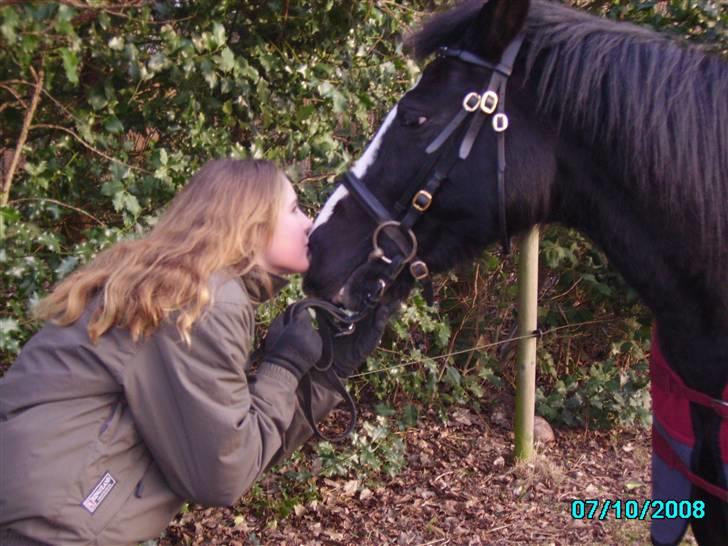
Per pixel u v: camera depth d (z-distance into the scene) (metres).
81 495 1.37
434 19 1.70
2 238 1.80
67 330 1.45
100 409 1.41
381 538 2.92
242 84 2.32
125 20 1.97
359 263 1.66
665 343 1.61
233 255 1.51
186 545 2.81
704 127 1.43
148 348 1.40
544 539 2.92
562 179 1.57
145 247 1.50
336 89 2.57
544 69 1.52
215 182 1.57
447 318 3.75
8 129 2.05
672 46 1.52
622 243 1.54
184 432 1.39
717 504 1.66
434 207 1.61
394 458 3.31
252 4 2.33
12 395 1.42
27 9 1.55
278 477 3.13
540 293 3.96
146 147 2.33
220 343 1.38
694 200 1.43
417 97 1.62
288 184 1.66
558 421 4.04
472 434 3.82
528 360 3.44
